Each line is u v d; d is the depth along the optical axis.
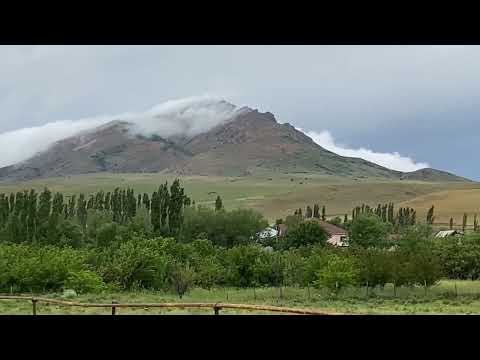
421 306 31.56
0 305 24.95
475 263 51.62
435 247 54.50
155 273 41.56
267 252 47.81
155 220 73.38
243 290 43.28
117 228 64.12
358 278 40.62
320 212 181.12
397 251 45.41
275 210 186.00
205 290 42.75
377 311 27.38
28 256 39.75
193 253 48.97
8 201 71.31
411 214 144.75
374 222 75.19
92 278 38.22
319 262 43.31
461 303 33.66
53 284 38.50
